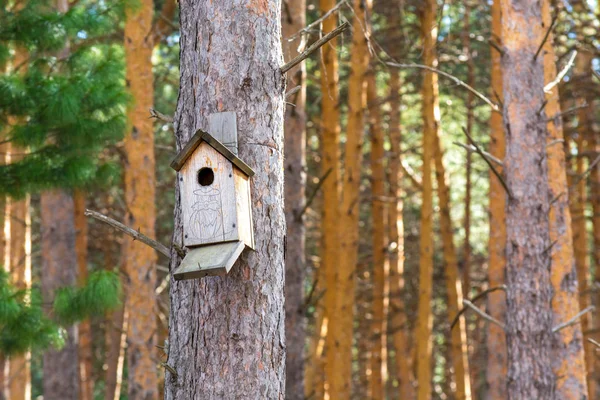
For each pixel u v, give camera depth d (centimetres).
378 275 1761
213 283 495
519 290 845
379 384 1745
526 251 848
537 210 854
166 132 1922
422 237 1608
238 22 512
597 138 1850
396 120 1802
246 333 490
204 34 513
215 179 493
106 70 984
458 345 1638
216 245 490
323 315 1772
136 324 1208
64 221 1461
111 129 959
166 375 506
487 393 1343
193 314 497
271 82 516
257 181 504
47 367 1462
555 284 1119
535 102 869
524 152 861
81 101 957
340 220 1378
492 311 1354
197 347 492
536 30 880
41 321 934
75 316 928
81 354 1906
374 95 1722
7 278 952
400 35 1620
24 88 940
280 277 509
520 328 840
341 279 1371
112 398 1842
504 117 877
